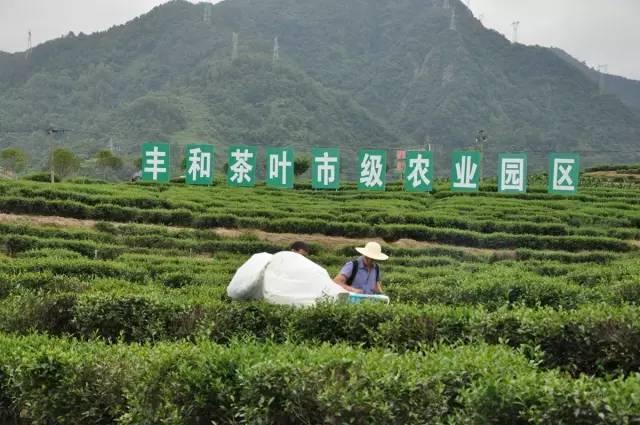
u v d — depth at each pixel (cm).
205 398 986
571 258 3616
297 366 925
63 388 1065
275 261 1569
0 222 3741
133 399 991
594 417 786
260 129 15038
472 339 1250
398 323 1302
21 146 15325
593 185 7444
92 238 3572
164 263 2948
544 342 1203
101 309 1498
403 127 18612
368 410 873
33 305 1509
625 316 1180
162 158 4591
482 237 4075
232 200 5138
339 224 4200
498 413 842
